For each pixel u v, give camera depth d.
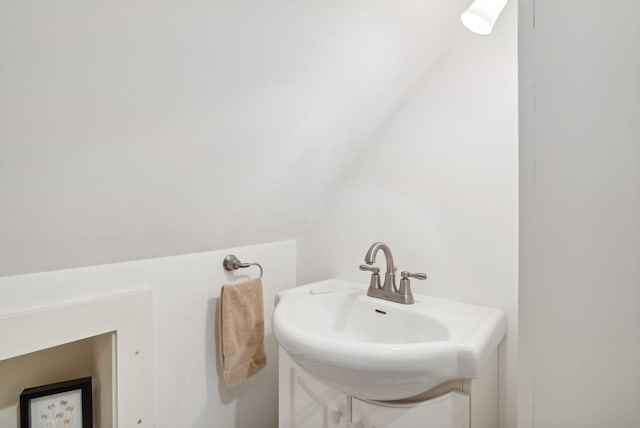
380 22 1.08
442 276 1.39
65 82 0.75
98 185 0.98
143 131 0.93
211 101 0.98
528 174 0.46
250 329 1.57
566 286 0.44
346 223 1.66
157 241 1.29
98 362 1.29
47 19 0.67
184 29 0.80
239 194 1.34
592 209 0.42
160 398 1.38
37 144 0.81
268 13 0.88
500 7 0.99
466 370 0.96
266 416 1.79
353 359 0.94
